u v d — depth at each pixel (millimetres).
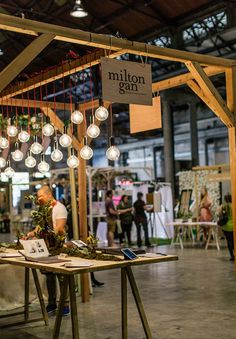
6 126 6828
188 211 13531
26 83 5988
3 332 4867
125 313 4082
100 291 6848
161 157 22641
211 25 12969
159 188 14195
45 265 3846
